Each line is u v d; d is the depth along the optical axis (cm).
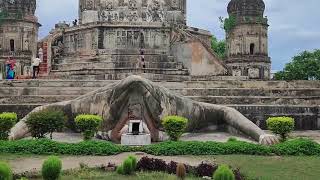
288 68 8788
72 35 5066
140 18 4903
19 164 1917
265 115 3328
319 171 1803
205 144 2242
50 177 1523
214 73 4484
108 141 2573
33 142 2233
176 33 4747
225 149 2214
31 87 3606
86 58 4688
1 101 3372
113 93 2625
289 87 3788
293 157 2127
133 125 2539
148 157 1958
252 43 9156
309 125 3353
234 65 9106
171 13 5009
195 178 1673
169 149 2192
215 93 3594
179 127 2484
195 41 4475
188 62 4478
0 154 2133
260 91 3628
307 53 8812
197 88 3644
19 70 9112
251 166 1888
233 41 9250
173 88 3631
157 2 4953
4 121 2405
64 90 3566
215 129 2958
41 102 3397
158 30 4844
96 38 4831
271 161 2009
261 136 2523
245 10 9188
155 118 2625
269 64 9162
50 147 2194
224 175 1392
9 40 9312
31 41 9406
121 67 4453
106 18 4919
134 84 2586
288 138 2669
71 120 2800
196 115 2864
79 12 5150
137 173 1739
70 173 1734
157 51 4759
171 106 2723
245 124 2750
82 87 3612
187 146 2216
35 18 9512
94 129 2500
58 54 5078
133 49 4738
